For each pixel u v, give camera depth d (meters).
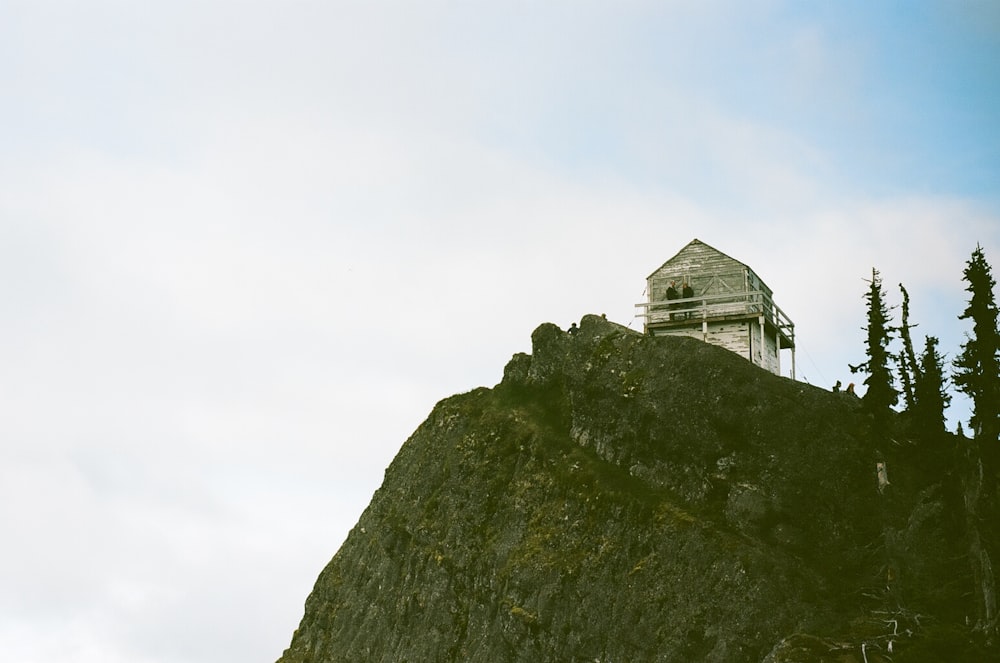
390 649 82.69
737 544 68.38
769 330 91.94
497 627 74.94
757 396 75.12
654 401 78.25
